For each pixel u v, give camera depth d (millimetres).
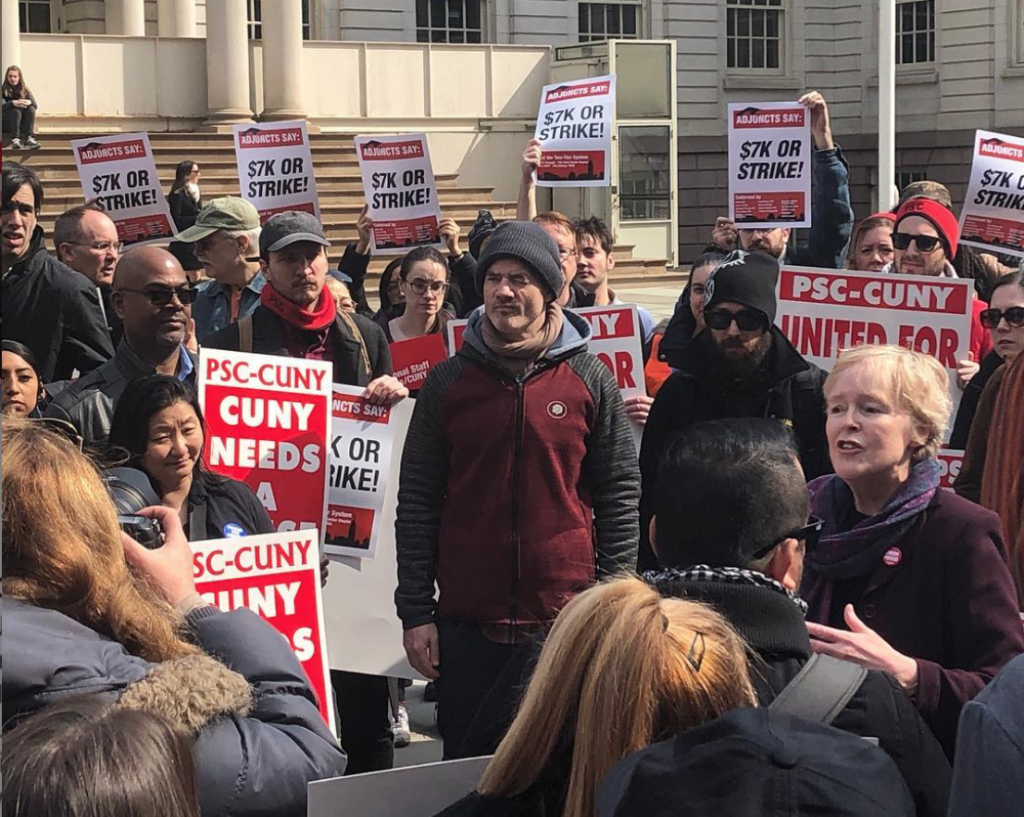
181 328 5094
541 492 4457
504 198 27672
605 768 2207
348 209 22828
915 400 3566
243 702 2611
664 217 27078
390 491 5160
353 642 5086
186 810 1923
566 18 33531
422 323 7191
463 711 4484
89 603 2695
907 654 3500
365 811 2475
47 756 1870
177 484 4074
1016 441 4703
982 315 5957
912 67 36156
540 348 4496
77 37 24328
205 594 3840
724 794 1918
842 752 2006
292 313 5438
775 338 4754
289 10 25281
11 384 4875
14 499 2650
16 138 21875
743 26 35688
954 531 3520
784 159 8461
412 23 31938
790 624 2602
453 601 4504
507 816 2357
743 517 2695
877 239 7719
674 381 4922
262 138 10031
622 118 26516
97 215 7141
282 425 4836
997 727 2170
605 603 2311
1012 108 34750
